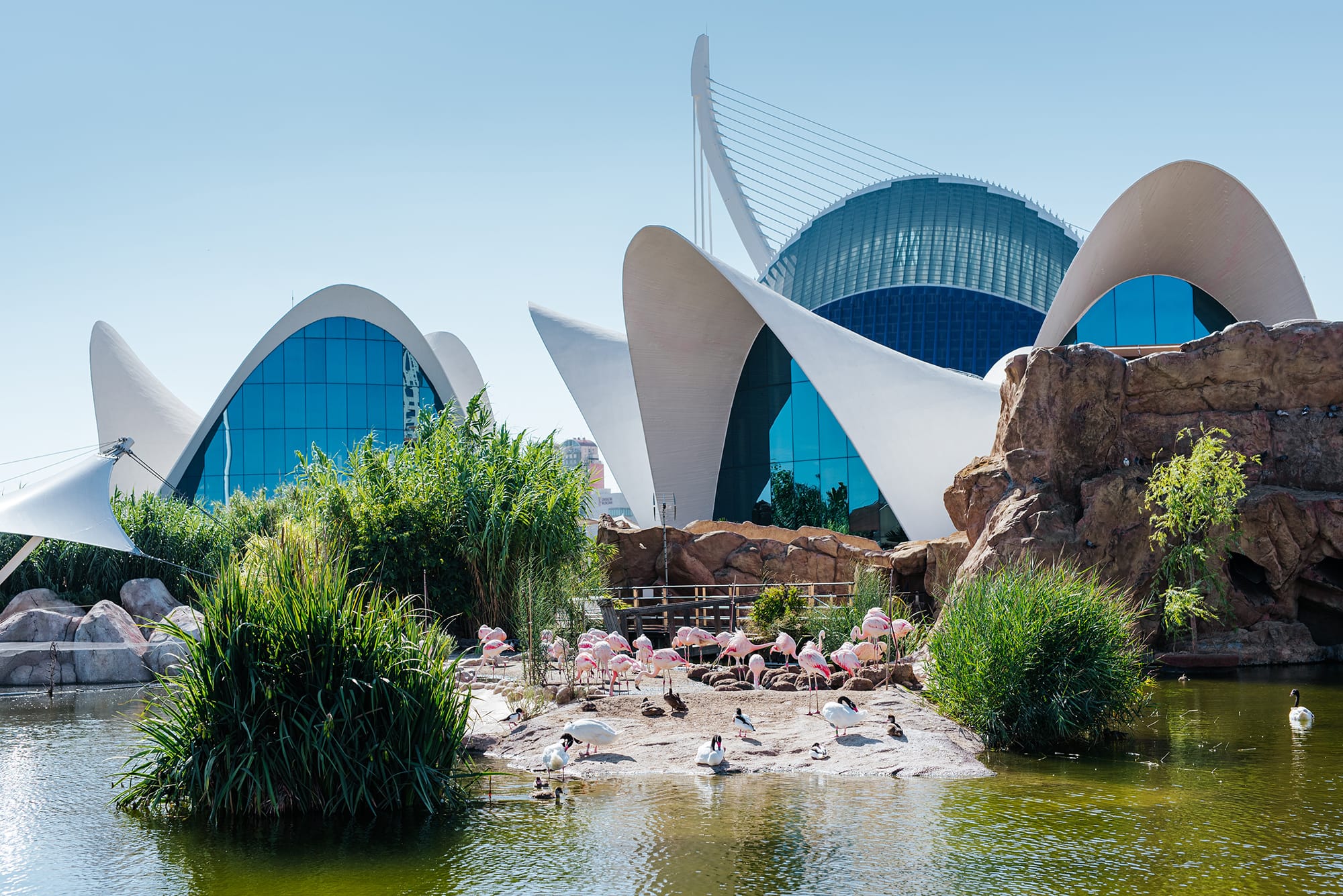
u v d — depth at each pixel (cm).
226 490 4766
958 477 2462
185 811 1063
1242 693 1744
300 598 1102
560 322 4522
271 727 1066
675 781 1155
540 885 836
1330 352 2169
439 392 4991
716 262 3466
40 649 2130
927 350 6969
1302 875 838
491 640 1812
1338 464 2148
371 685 1064
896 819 999
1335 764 1229
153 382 5434
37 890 844
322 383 4847
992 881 830
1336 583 2109
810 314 3600
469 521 2164
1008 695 1348
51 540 2611
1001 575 1538
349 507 2252
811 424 3691
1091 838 941
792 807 1045
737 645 1656
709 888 821
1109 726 1442
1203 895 797
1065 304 3756
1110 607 1478
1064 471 2206
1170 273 3859
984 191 7431
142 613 2489
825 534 2934
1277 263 3494
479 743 1349
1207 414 2212
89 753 1386
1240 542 2091
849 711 1275
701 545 2764
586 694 1531
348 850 932
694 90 7450
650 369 3856
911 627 1736
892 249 7338
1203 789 1115
